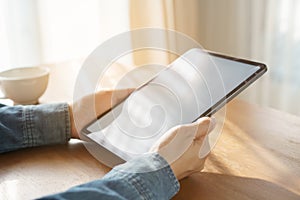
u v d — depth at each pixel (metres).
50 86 1.07
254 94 1.95
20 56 1.67
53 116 0.80
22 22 1.63
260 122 0.87
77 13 1.74
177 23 1.98
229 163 0.72
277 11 1.83
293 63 1.87
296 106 1.93
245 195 0.62
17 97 0.93
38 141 0.79
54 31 1.71
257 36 1.92
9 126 0.79
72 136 0.81
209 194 0.63
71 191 0.53
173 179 0.61
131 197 0.55
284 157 0.73
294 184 0.65
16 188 0.65
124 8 1.82
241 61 0.78
